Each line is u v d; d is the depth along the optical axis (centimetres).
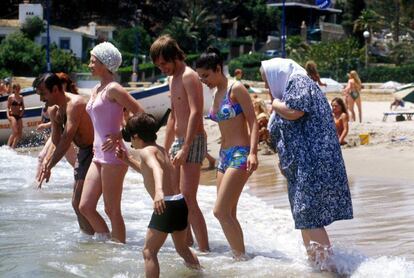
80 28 12575
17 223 1480
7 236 1342
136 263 1120
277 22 14262
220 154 1162
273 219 1487
